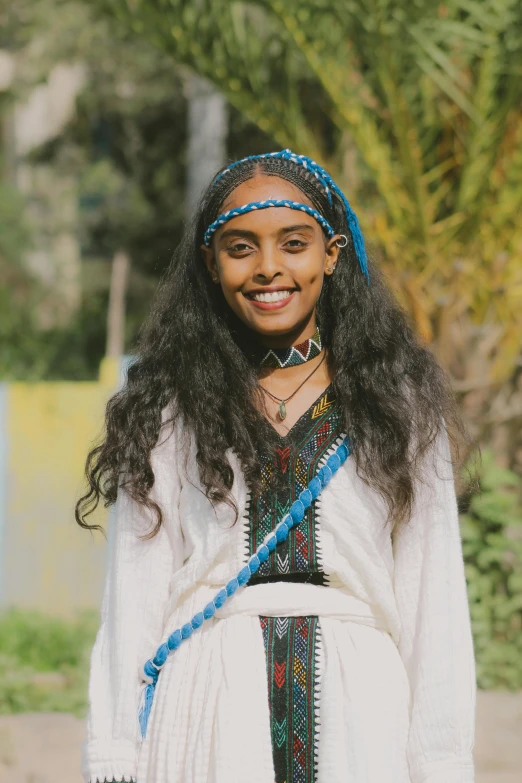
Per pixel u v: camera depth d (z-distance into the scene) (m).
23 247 17.66
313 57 7.14
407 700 2.74
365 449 2.83
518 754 5.92
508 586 7.54
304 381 3.00
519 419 7.82
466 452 3.42
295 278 2.87
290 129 7.53
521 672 7.31
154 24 7.34
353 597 2.79
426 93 7.29
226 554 2.83
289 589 2.76
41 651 8.29
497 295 7.38
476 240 7.41
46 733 6.51
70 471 9.34
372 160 7.23
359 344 3.00
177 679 2.76
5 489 9.32
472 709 2.76
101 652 2.90
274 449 2.86
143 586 2.90
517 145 7.28
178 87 15.56
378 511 2.82
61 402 9.38
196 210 3.13
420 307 7.24
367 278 3.11
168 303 3.15
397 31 6.86
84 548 9.33
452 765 2.68
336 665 2.68
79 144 17.28
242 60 7.36
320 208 2.98
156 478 2.92
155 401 3.00
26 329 17.56
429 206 7.33
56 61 14.98
